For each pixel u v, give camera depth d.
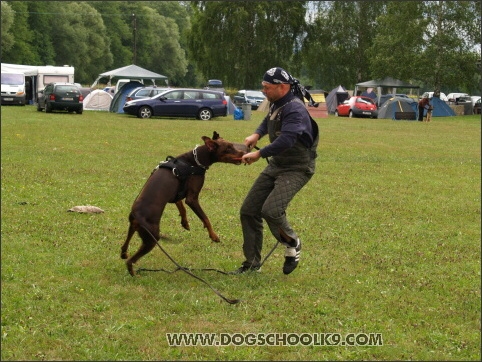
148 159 14.09
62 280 5.62
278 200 5.69
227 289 5.52
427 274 6.18
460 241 7.61
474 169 14.38
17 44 62.31
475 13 44.22
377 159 15.73
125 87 33.22
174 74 79.25
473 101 48.66
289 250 5.82
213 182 11.09
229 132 22.31
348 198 10.16
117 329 4.57
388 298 5.41
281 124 5.71
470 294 5.57
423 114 38.16
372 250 7.03
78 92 29.95
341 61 55.03
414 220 8.74
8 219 7.77
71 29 68.31
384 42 46.12
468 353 4.35
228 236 7.42
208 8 54.53
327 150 17.55
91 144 16.61
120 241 7.00
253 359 4.18
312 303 5.20
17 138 17.16
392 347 4.39
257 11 54.34
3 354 4.13
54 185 10.28
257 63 55.50
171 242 7.01
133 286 5.51
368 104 38.56
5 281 5.54
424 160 15.91
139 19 76.19
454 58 44.31
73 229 7.42
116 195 9.62
